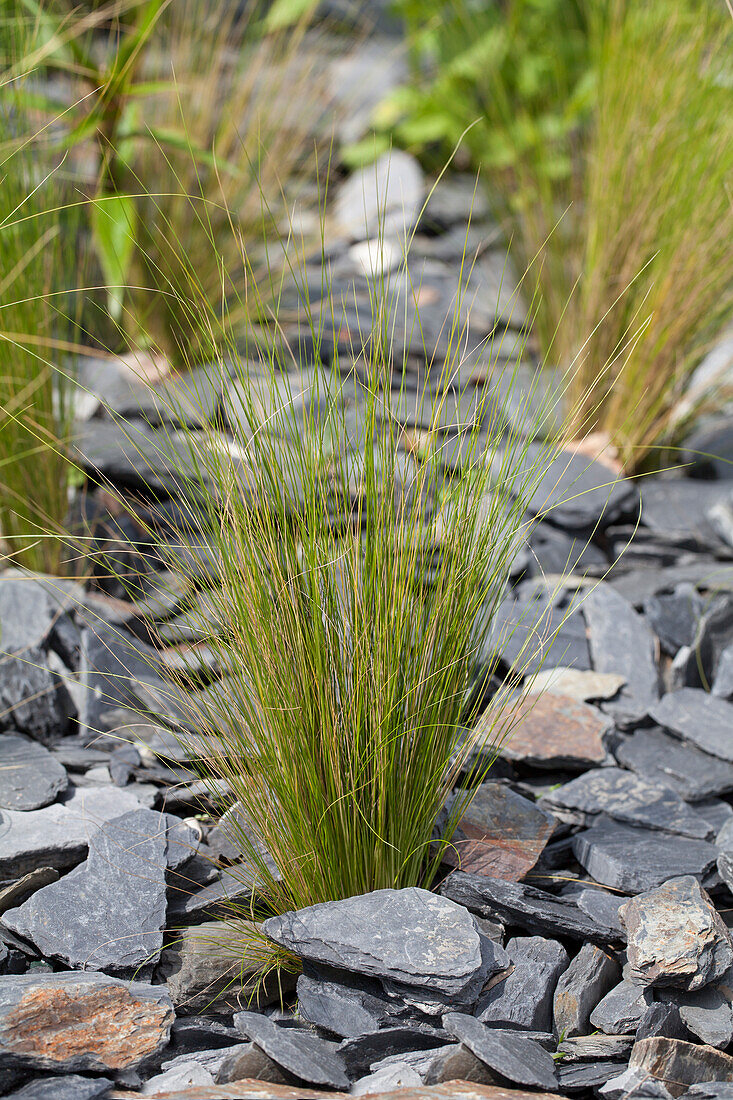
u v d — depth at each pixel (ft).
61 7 7.11
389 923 5.59
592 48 8.22
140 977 5.64
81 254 7.38
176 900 5.79
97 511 6.77
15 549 6.66
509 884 5.80
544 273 8.02
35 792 5.99
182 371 7.36
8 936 5.68
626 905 5.78
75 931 5.65
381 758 5.62
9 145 6.48
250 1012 5.57
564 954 5.70
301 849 5.70
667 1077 5.48
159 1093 5.36
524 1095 5.40
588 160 8.07
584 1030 5.62
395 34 12.47
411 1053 5.52
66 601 6.49
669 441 7.50
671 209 7.17
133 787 6.09
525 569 6.88
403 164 10.46
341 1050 5.50
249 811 5.73
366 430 5.66
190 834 5.91
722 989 5.70
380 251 5.71
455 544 5.71
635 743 6.38
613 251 7.31
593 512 7.02
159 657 6.37
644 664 6.60
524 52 10.35
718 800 6.23
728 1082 5.50
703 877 5.91
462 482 5.75
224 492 5.66
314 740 5.63
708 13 7.23
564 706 6.40
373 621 5.62
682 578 6.93
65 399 7.07
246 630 5.63
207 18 8.62
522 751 6.22
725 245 7.03
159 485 6.85
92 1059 5.41
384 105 10.89
